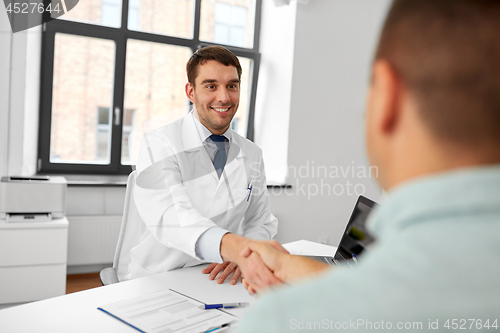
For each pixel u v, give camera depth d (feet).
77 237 10.68
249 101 13.97
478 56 0.77
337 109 13.43
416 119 0.82
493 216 0.77
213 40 13.21
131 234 5.26
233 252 3.63
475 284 0.73
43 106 11.35
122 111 12.23
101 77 11.95
